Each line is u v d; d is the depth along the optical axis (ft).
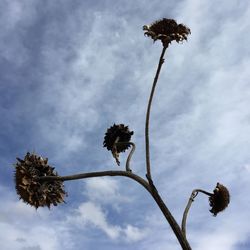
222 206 1.86
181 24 1.90
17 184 1.82
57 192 1.85
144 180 1.74
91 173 1.80
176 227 1.65
